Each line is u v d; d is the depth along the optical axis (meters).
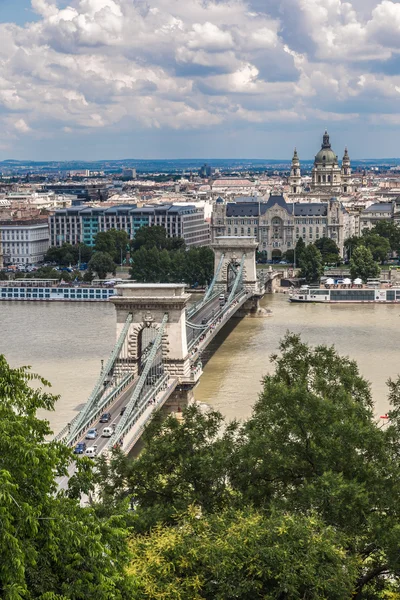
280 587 114.00
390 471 135.38
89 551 101.19
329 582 115.25
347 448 137.12
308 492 128.75
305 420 139.38
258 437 142.12
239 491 141.25
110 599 101.56
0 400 113.75
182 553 118.00
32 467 101.19
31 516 95.69
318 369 169.38
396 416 153.12
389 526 126.44
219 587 115.31
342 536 122.88
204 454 147.25
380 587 132.62
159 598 111.81
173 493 145.88
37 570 98.75
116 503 139.38
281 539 118.31
